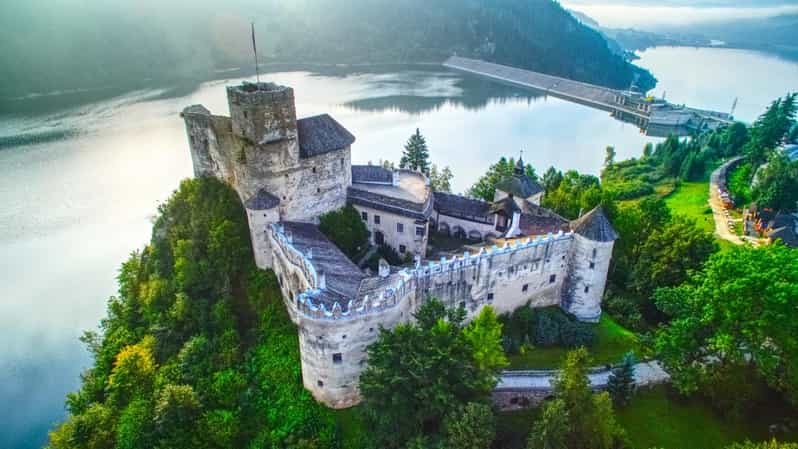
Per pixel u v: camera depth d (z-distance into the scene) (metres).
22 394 78.56
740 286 52.06
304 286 63.34
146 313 79.12
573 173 126.38
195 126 85.06
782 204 110.06
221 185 85.38
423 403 49.97
